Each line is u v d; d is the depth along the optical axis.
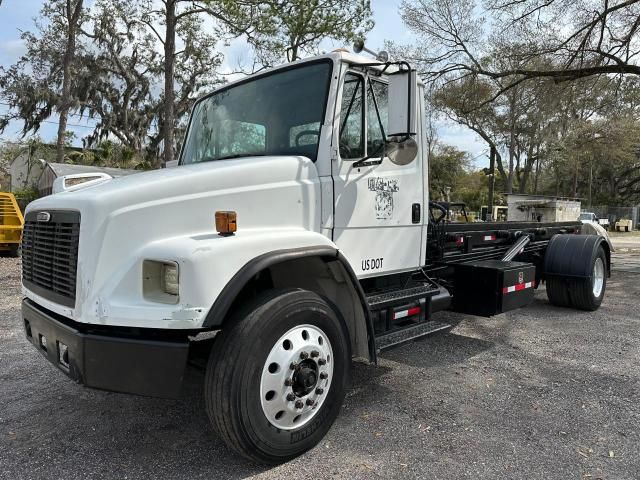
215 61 30.20
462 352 5.53
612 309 7.78
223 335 2.94
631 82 16.19
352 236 3.90
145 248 2.94
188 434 3.57
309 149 3.77
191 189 3.14
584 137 41.44
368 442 3.44
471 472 3.07
